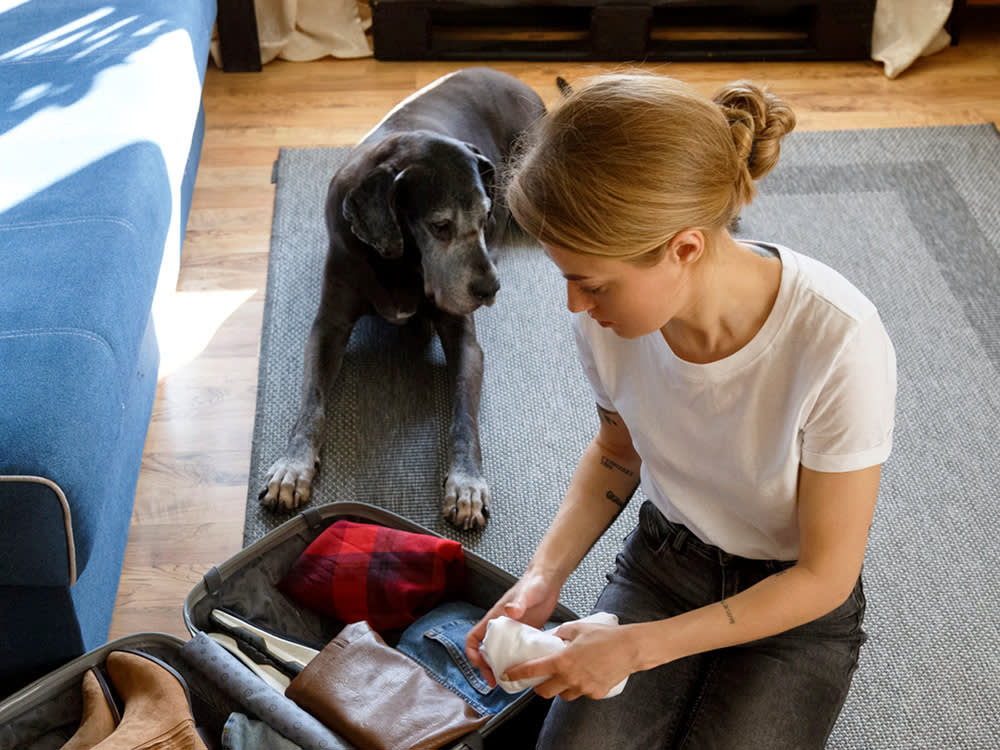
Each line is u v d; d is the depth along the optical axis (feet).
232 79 10.52
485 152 8.07
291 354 7.28
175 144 6.80
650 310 3.11
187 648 4.41
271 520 6.14
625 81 2.84
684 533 4.04
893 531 6.08
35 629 4.57
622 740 3.67
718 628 3.31
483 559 4.99
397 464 6.57
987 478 6.40
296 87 10.41
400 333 7.59
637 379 3.72
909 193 8.89
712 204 2.89
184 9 7.97
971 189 8.95
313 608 5.23
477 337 7.54
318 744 3.96
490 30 11.31
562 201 2.80
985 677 5.32
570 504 4.24
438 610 5.01
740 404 3.42
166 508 6.19
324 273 7.08
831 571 3.33
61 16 7.75
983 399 6.94
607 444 4.27
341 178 6.84
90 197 5.74
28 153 6.16
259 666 4.66
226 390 7.00
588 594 5.73
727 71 10.77
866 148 9.46
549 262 8.30
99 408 4.58
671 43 10.88
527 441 6.72
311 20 10.82
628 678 3.78
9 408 4.30
